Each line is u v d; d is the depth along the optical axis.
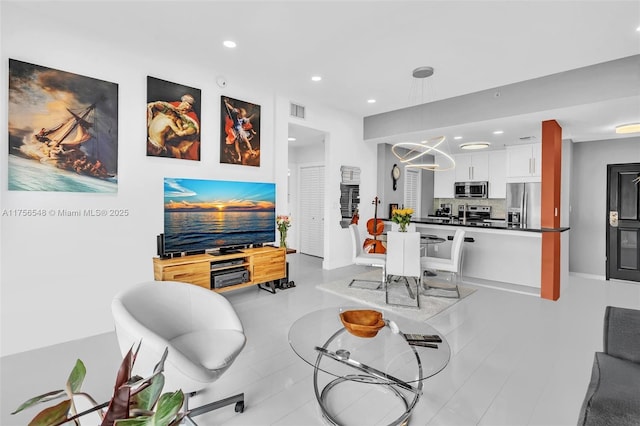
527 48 3.13
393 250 3.90
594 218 5.60
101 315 3.05
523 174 5.81
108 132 3.06
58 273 2.83
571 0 2.37
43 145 2.72
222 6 2.55
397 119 5.49
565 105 3.69
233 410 1.95
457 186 7.34
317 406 2.00
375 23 2.75
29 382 2.21
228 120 3.95
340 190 5.68
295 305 3.76
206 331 2.14
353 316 2.26
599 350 2.74
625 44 3.02
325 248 5.64
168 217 3.35
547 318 3.47
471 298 4.15
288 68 3.72
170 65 3.47
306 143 6.83
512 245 4.67
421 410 1.96
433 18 2.67
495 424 1.85
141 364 1.64
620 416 1.24
